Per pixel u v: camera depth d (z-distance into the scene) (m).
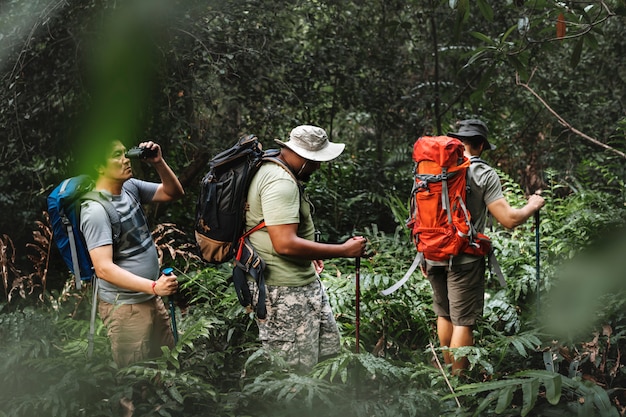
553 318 3.95
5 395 3.20
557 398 2.66
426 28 7.97
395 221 7.01
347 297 4.46
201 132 6.33
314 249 3.08
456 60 7.81
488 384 2.81
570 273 4.47
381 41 7.53
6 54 5.30
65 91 5.32
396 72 7.70
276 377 3.16
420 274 5.04
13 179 6.05
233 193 3.10
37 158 5.69
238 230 3.16
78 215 3.07
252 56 6.10
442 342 3.96
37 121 5.49
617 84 7.90
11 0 5.28
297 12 6.77
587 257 4.61
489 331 4.38
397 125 7.97
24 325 3.62
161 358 3.16
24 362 3.26
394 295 4.50
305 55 6.88
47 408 3.01
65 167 5.55
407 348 4.07
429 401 3.14
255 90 6.49
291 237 3.04
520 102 7.99
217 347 3.93
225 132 6.58
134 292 3.19
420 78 8.20
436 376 3.32
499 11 7.35
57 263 6.14
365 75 7.55
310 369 3.29
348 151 8.41
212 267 5.09
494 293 4.74
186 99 5.88
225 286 4.85
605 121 7.71
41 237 4.49
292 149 3.10
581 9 3.91
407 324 4.45
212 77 6.09
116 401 3.01
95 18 5.19
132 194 3.35
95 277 3.25
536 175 8.28
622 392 3.42
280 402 3.15
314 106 7.02
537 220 4.02
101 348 3.67
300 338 3.23
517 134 8.34
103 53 5.24
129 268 3.16
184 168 6.78
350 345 4.12
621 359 3.67
